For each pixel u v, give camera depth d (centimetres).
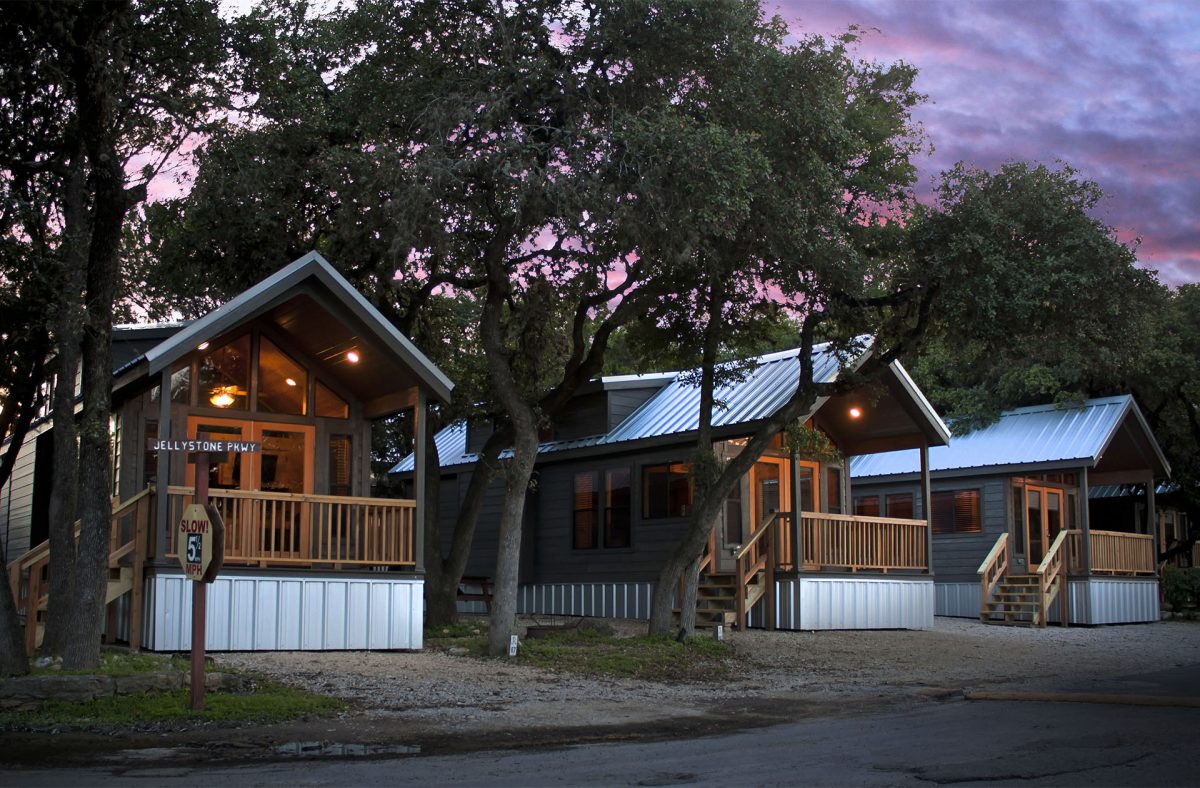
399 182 1634
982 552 2842
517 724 1129
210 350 1794
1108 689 1441
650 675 1558
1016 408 3022
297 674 1415
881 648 1964
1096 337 1800
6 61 1450
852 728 1115
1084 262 1717
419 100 1733
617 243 1658
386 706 1224
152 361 1527
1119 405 2777
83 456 1278
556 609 2630
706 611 2222
